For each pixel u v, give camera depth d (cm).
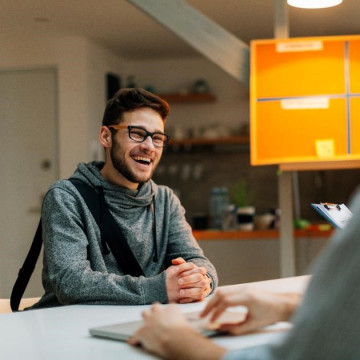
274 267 467
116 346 116
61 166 654
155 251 229
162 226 233
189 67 763
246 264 471
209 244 477
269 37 652
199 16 353
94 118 670
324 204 201
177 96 745
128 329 124
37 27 615
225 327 122
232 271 473
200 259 229
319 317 69
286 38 343
